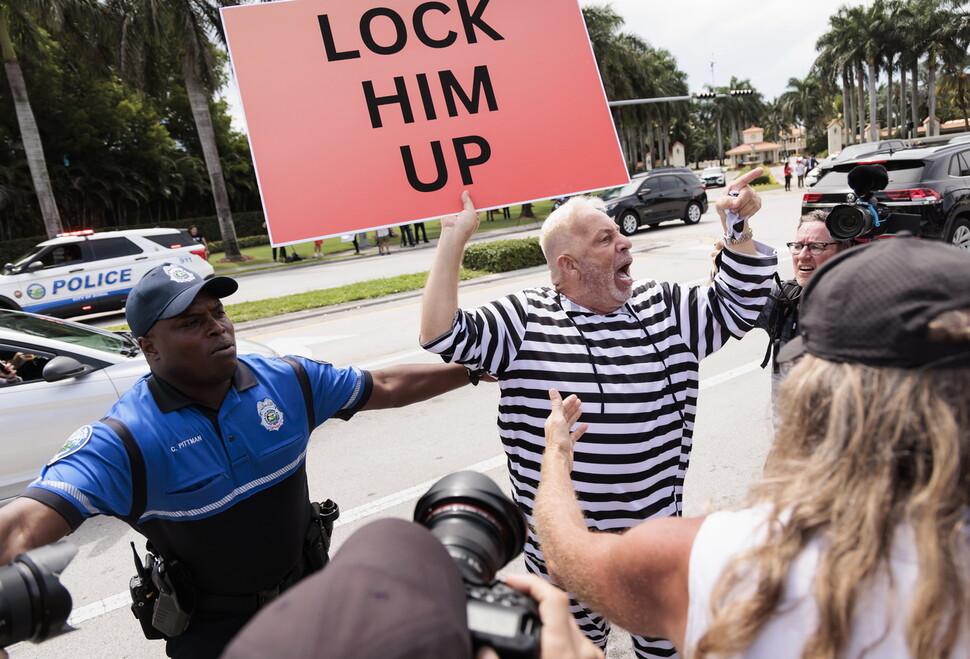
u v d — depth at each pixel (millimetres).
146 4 21188
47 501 1397
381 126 2074
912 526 732
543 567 2045
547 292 2092
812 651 754
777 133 104688
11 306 12625
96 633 3080
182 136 44781
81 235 13430
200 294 1580
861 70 49812
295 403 1753
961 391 747
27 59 25062
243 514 1639
